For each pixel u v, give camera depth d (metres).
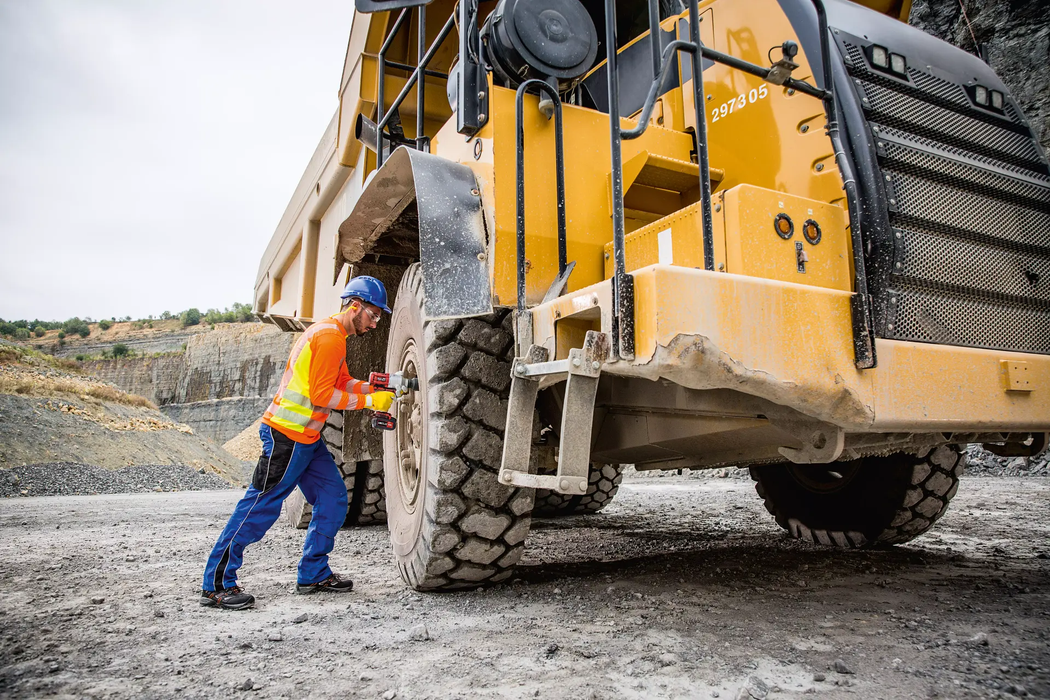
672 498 7.88
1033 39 10.87
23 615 2.60
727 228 2.17
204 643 2.20
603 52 3.81
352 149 4.72
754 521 5.42
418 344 3.08
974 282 2.44
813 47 2.53
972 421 2.25
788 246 2.19
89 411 27.50
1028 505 5.75
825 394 2.03
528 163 2.74
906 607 2.47
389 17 4.36
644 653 1.98
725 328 1.92
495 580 2.93
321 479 3.06
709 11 3.06
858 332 2.11
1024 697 1.60
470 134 2.83
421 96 3.22
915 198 2.37
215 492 15.77
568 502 6.18
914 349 2.20
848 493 3.87
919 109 2.54
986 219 2.53
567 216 2.78
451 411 2.70
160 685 1.80
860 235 2.20
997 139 2.72
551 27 2.78
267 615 2.58
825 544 4.03
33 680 1.84
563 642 2.11
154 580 3.34
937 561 3.38
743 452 2.88
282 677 1.85
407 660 1.98
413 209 3.46
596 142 2.91
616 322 1.99
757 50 2.79
